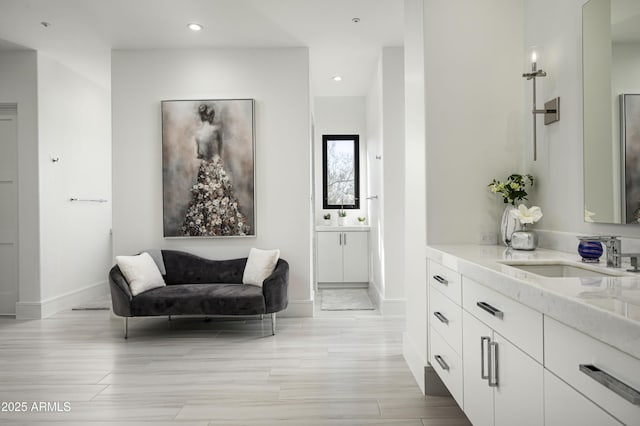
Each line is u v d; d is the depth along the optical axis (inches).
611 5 66.6
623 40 63.9
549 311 40.7
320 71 195.5
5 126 168.1
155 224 165.8
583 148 73.9
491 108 97.6
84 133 196.1
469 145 97.3
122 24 144.6
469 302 67.0
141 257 151.9
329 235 226.4
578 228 77.1
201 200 164.2
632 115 62.1
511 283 49.6
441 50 97.1
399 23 145.8
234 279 159.8
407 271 117.0
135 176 165.5
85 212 197.2
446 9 97.2
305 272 166.4
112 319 163.5
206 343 133.3
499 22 97.7
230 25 146.5
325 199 245.3
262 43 161.9
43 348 129.0
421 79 100.0
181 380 103.2
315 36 156.1
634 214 62.3
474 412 65.0
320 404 89.8
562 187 82.1
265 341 135.0
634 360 29.4
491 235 97.1
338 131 243.8
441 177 97.0
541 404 43.8
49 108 171.6
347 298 203.5
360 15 139.6
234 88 166.1
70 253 185.9
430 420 82.7
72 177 187.0
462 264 69.4
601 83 68.9
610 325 31.3
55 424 82.0
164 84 165.8
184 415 85.1
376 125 192.4
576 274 65.4
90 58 174.4
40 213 166.4
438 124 97.0
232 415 85.0
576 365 37.1
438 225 96.9
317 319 162.7
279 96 166.2
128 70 165.6
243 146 163.9
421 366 97.3
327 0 129.6
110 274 142.6
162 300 138.6
